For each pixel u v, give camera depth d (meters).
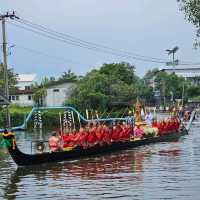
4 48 53.16
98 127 35.91
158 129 45.81
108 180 23.48
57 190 21.42
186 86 139.38
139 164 29.08
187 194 19.73
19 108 84.31
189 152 35.47
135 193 20.16
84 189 21.39
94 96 76.50
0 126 64.00
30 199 19.78
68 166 28.88
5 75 53.16
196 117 89.88
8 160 33.47
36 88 118.25
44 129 69.69
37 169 27.89
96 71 100.69
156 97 131.00
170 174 24.81
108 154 34.78
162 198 19.09
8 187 22.52
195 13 25.17
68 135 33.47
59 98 104.19
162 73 142.12
